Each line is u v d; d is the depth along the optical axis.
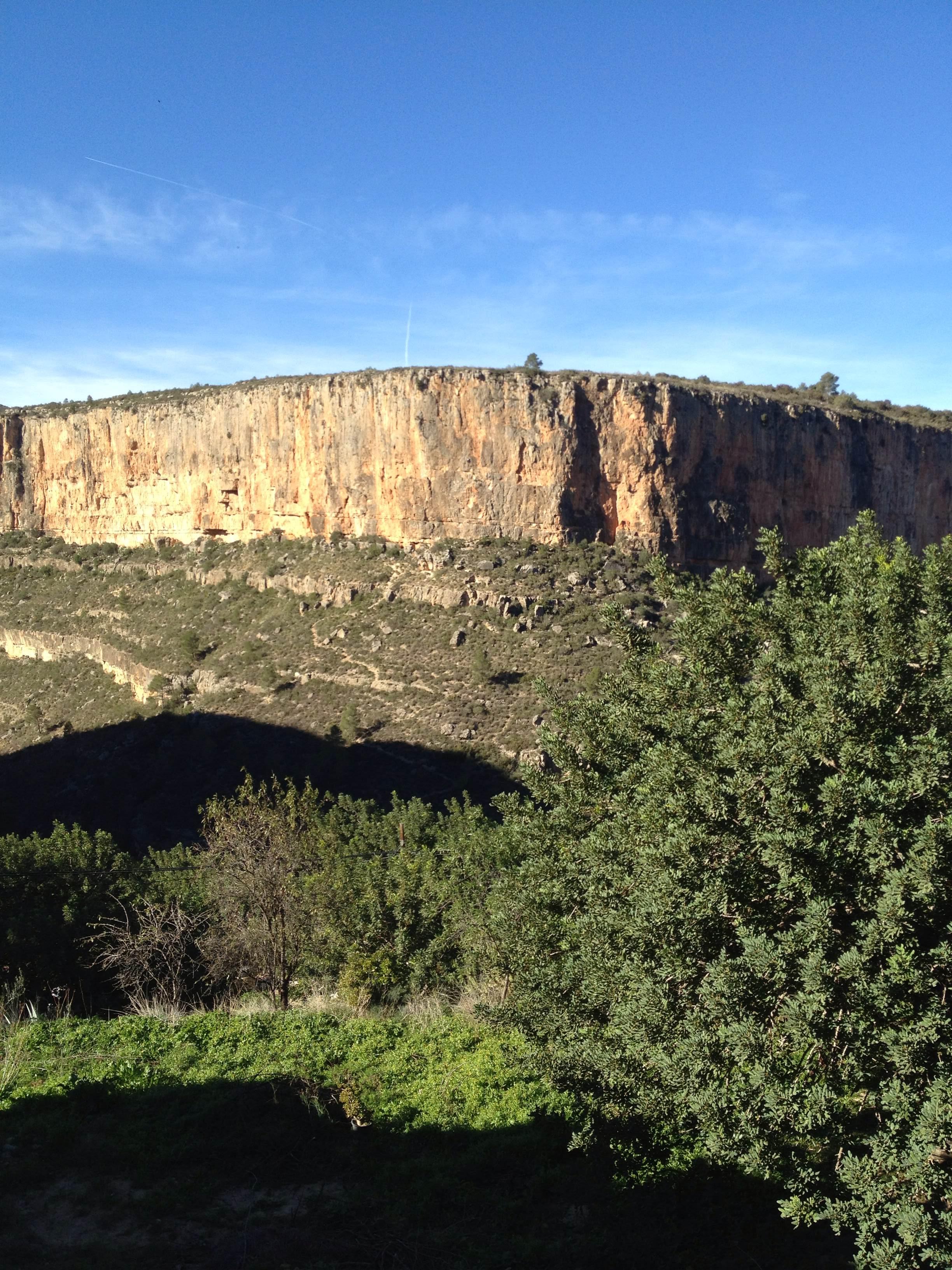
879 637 9.09
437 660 55.53
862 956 7.29
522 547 64.19
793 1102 7.51
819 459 69.94
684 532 64.69
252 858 18.11
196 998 17.73
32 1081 11.27
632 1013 8.68
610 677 11.75
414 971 16.61
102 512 88.00
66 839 23.17
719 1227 8.71
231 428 76.75
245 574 72.62
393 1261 8.12
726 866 8.31
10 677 77.38
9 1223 8.26
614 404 63.56
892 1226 7.21
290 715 54.22
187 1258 7.95
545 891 11.09
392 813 26.62
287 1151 9.80
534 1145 10.14
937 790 7.94
